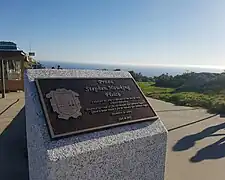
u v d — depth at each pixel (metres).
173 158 4.71
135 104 3.57
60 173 2.51
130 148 3.04
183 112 9.49
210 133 6.57
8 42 14.44
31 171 3.13
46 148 2.55
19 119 7.50
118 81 3.76
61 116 2.83
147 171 3.28
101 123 3.03
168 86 20.70
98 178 2.79
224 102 10.60
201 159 4.70
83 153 2.63
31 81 3.10
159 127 3.45
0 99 11.54
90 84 3.41
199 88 17.31
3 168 4.04
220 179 3.91
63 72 3.36
